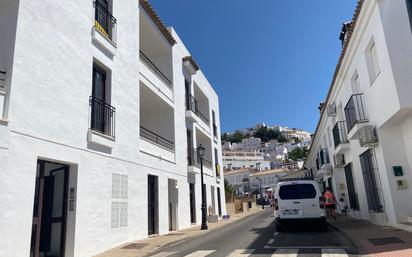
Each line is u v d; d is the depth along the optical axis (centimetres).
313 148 3616
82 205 1038
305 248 953
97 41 1201
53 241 1018
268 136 16025
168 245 1215
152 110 1975
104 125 1229
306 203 1374
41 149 898
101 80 1263
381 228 1216
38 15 941
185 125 2131
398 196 1150
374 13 1113
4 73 839
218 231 1653
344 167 2011
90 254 1050
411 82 1009
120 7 1423
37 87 908
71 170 1042
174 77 2022
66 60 1034
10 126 812
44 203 1007
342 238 1123
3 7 889
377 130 1219
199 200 2244
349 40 1380
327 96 2138
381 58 1105
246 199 5231
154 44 1948
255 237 1284
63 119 994
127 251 1096
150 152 1563
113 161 1235
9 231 779
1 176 775
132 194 1348
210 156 2792
